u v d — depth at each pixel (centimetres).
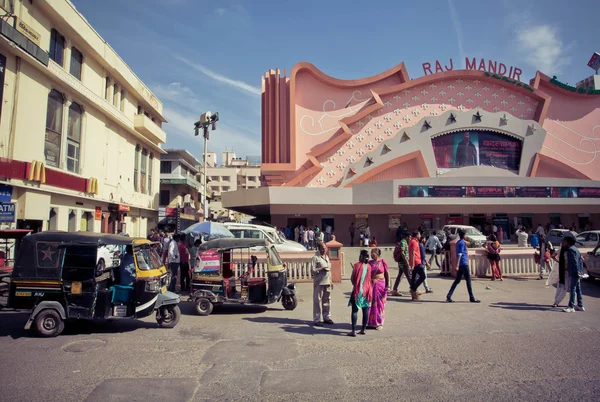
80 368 536
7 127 1343
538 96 3341
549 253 1359
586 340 655
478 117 3156
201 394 450
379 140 3222
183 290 1232
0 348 631
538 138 3209
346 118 3148
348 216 3114
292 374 511
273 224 3098
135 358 579
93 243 724
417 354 590
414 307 938
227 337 696
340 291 1176
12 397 440
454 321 796
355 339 677
